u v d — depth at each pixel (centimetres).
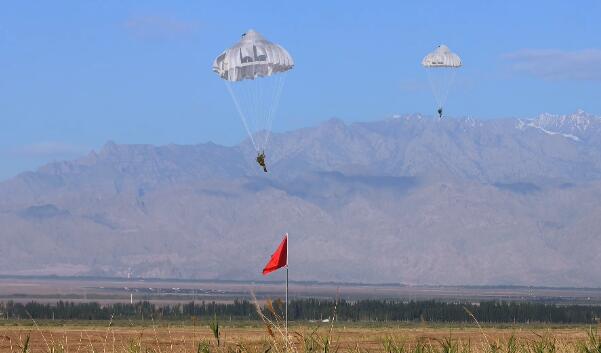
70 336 9219
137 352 3178
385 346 3145
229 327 17812
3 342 5822
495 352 3172
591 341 3117
